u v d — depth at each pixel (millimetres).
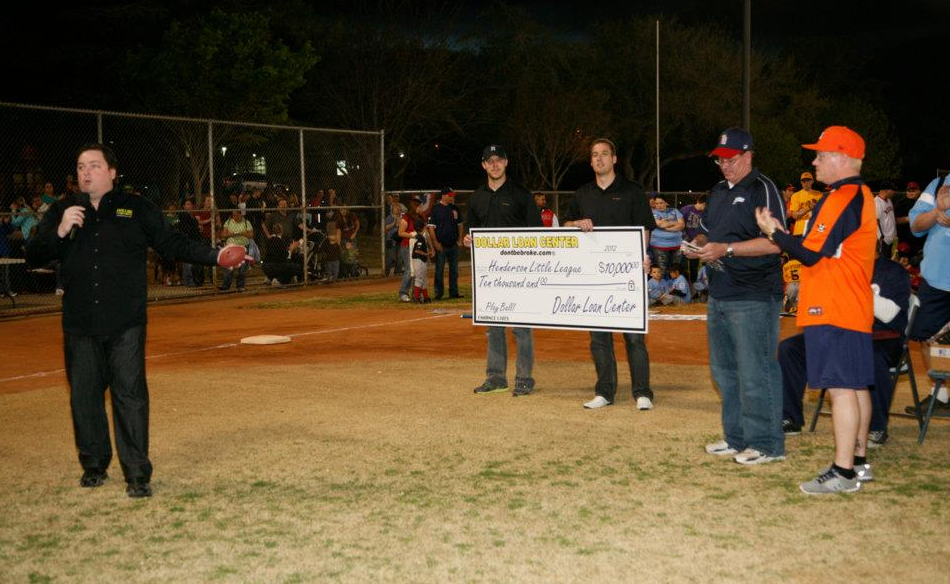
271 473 6031
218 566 4430
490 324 8383
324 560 4480
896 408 7879
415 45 42125
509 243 8203
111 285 5578
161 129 24766
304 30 39156
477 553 4539
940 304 7340
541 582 4180
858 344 5352
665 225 15977
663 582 4168
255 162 31750
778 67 59094
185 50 30359
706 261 6168
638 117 54656
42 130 25375
